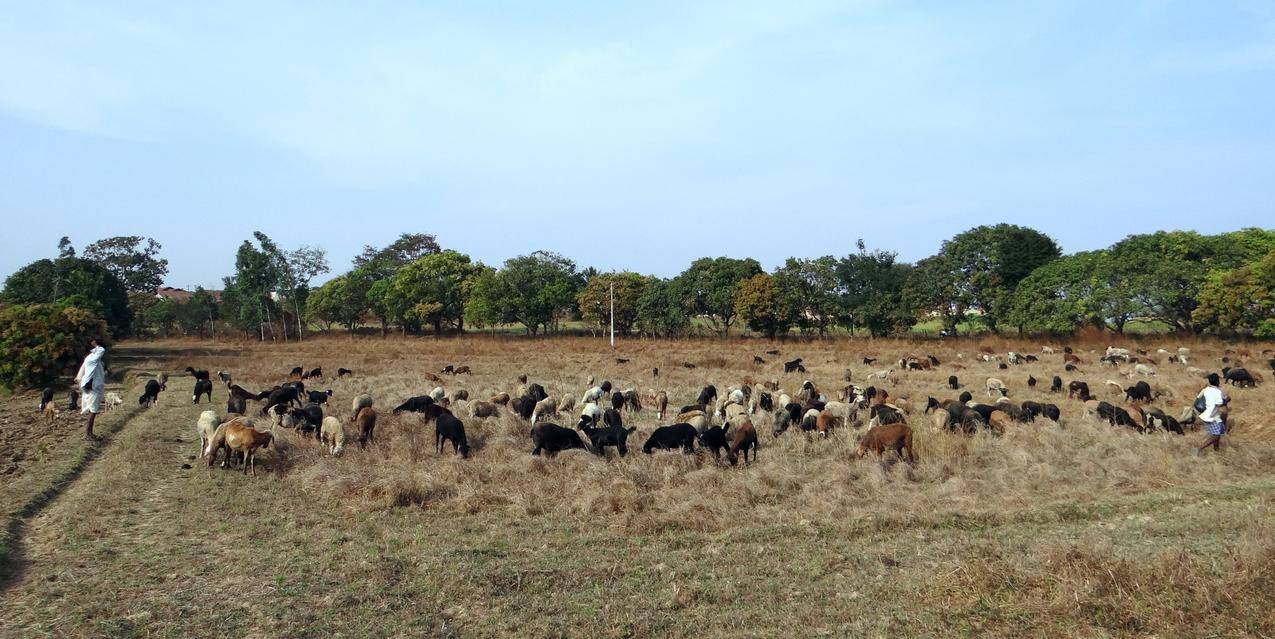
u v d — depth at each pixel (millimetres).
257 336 80375
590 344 60875
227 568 8516
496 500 11578
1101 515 10492
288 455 14438
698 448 16000
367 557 8867
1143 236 58094
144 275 91562
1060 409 22438
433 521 10586
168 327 82875
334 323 94812
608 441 15672
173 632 6809
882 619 6902
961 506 11141
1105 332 53250
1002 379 31359
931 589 7492
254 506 11211
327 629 6898
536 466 13594
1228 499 10930
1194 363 36969
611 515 10859
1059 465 13812
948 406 18547
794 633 6719
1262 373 30750
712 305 67375
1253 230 58094
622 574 8367
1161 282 50281
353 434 16750
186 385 29203
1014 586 7305
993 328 61875
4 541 9406
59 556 8938
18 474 13641
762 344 59438
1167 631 6227
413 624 7023
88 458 15047
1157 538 9148
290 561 8742
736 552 9148
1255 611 6391
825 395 25938
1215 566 7352
